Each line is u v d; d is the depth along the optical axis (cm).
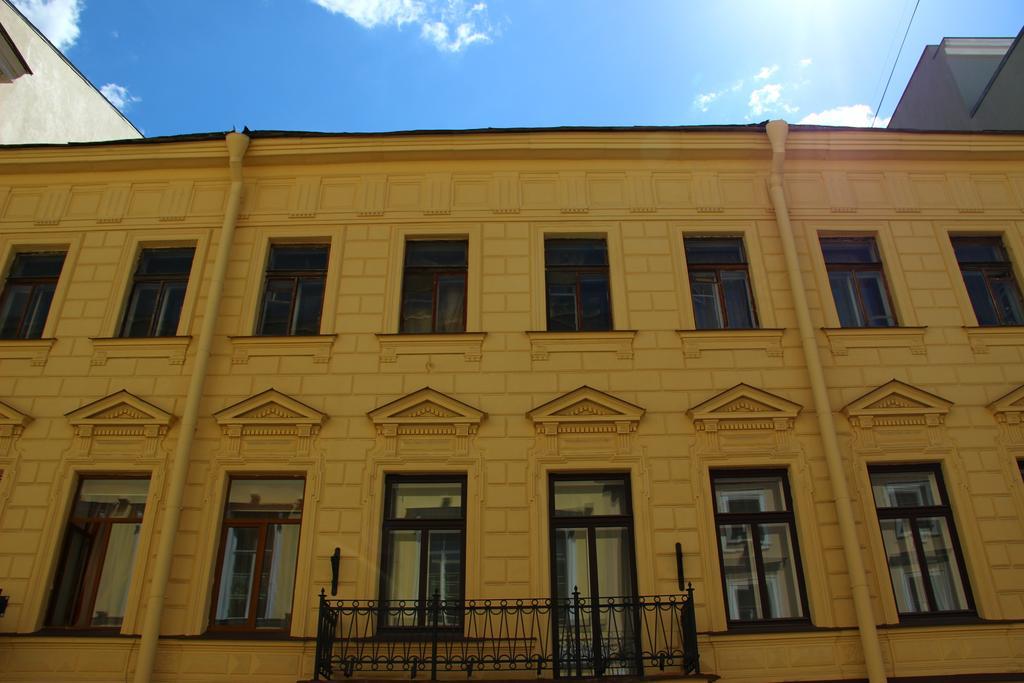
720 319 1064
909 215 1128
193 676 837
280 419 959
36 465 949
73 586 905
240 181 1125
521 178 1144
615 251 1088
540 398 981
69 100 1487
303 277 1091
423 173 1148
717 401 963
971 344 1025
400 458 944
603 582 896
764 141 1144
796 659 843
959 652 849
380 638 852
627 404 961
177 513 901
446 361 1005
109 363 1012
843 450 948
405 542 917
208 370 998
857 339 1021
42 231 1122
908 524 928
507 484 930
